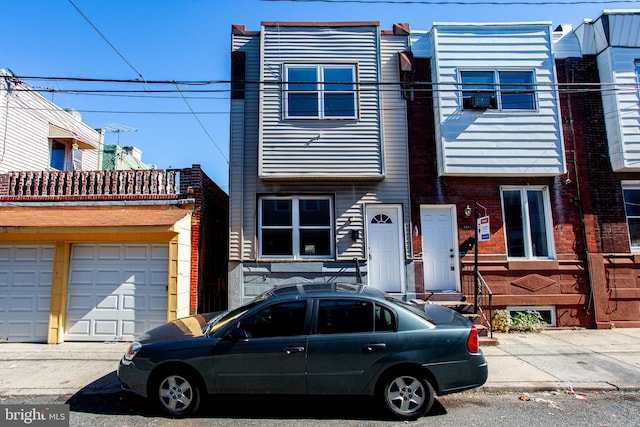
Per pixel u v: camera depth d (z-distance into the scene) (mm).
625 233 9273
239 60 9547
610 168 9430
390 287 9070
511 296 8945
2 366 6430
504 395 5254
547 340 7863
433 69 9562
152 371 4625
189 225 8883
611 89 9031
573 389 5367
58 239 8102
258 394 4551
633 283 9094
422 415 4531
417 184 9305
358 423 4430
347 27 9562
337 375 4500
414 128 9492
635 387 5391
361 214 9180
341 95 9344
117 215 8602
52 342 7863
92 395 5262
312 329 4625
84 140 15273
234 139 9289
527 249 9328
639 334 8336
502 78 9469
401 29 9844
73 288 8188
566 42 9883
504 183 9367
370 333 4582
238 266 8938
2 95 11984
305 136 9109
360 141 9148
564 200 9328
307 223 9266
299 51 9453
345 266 9000
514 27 9547
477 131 9156
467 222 9234
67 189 9289
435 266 9250
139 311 8141
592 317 8961
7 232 7797
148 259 8281
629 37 9539
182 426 4379
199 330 5070
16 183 9305
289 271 8961
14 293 8125
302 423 4445
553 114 9242
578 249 9188
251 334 4633
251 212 9125
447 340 4535
